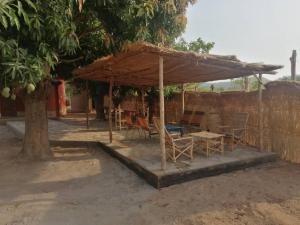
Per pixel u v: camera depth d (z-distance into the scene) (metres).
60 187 6.20
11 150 10.13
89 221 4.59
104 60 7.15
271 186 5.88
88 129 13.67
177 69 7.90
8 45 3.54
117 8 6.64
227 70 7.75
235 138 8.44
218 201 5.19
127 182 6.43
